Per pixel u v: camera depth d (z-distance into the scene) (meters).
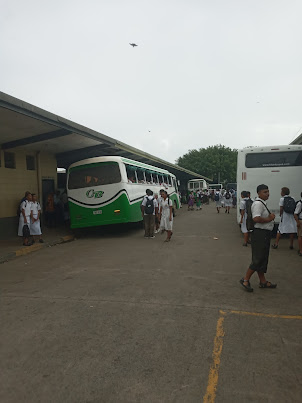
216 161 67.56
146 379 3.10
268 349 3.63
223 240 11.55
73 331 4.16
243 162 12.38
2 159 12.70
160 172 19.38
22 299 5.46
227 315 4.61
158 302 5.15
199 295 5.47
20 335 4.09
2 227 12.44
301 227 8.73
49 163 15.76
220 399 2.80
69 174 13.23
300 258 8.43
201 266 7.56
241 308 4.87
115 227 16.66
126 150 16.84
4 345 3.84
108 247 10.65
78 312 4.80
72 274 7.08
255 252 5.62
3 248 10.20
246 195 10.27
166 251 9.50
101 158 13.03
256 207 5.56
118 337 3.97
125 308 4.92
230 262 7.97
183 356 3.51
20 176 13.68
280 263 7.88
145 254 9.12
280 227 9.73
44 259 9.06
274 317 4.53
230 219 19.62
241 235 12.76
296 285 6.03
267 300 5.22
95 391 2.94
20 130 10.98
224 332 4.07
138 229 15.92
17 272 7.58
